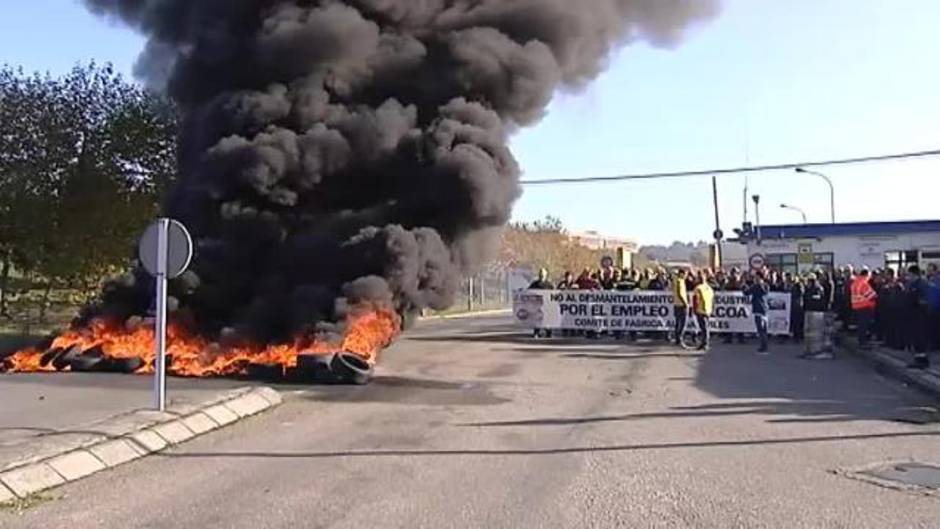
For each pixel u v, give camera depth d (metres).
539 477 8.21
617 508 7.09
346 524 6.65
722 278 26.30
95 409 11.16
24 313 27.70
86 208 26.86
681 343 23.62
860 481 8.06
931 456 9.24
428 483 7.98
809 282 24.67
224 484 7.95
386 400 13.18
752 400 13.38
